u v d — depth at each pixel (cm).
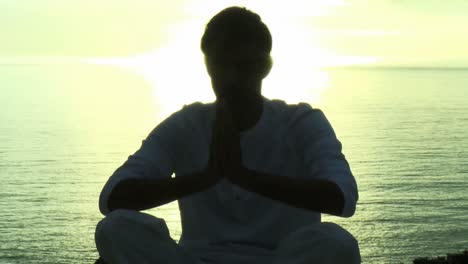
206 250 283
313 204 250
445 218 13962
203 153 295
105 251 257
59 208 16150
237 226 286
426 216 14212
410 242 11269
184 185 261
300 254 248
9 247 11419
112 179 272
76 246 11494
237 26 270
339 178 256
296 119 289
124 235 253
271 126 289
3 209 16038
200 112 301
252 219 286
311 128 285
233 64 272
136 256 254
